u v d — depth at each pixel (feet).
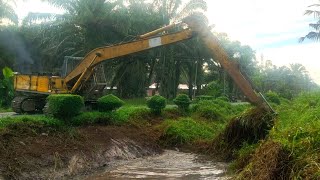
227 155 43.98
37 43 115.65
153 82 149.28
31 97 58.08
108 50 51.26
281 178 24.80
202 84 148.05
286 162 25.36
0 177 32.04
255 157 29.19
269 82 146.41
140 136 51.88
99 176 36.88
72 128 44.93
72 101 46.01
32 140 39.32
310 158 23.79
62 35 112.06
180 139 52.19
